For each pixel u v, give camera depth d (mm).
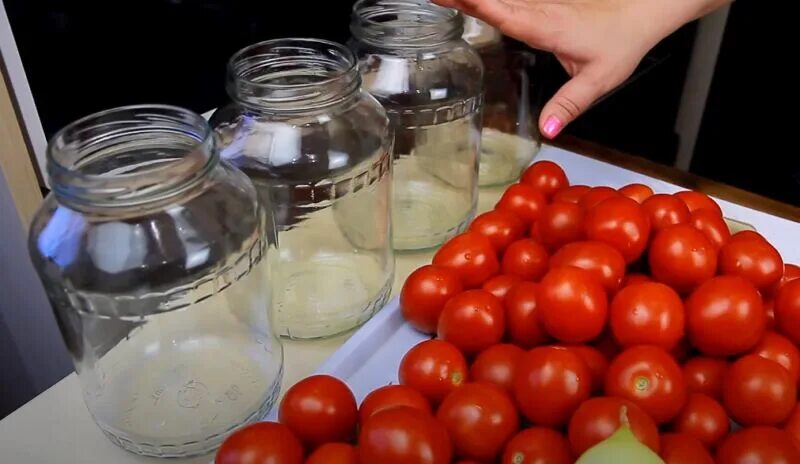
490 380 525
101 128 488
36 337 883
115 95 757
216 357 571
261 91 563
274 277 629
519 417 501
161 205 475
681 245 560
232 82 571
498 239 651
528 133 816
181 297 520
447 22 688
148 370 560
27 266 810
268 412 543
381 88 702
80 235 487
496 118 812
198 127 489
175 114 496
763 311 529
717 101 1307
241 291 555
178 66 787
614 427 434
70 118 739
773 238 695
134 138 498
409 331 614
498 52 788
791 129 1247
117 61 740
